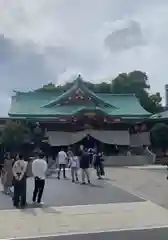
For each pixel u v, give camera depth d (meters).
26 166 12.95
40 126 39.47
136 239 8.75
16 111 40.34
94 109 38.31
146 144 41.00
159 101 58.97
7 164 16.06
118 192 15.94
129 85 58.38
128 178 21.45
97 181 19.95
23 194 12.77
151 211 12.10
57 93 45.19
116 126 40.62
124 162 35.38
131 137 41.44
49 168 29.00
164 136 41.88
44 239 8.86
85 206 12.84
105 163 34.88
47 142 38.19
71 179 20.83
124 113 41.12
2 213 11.68
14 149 36.56
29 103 42.72
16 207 12.66
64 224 10.32
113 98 45.75
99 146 40.22
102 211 12.02
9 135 36.72
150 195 15.23
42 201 13.74
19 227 9.98
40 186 13.35
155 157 37.66
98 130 39.66
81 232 9.49
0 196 15.12
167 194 15.42
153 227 10.04
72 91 41.62
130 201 13.84
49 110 40.62
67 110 40.56
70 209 12.31
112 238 8.87
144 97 57.25
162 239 8.73
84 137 38.94
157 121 41.59
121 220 10.84
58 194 15.37
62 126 39.62
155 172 25.33
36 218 11.02
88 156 19.03
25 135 37.84
